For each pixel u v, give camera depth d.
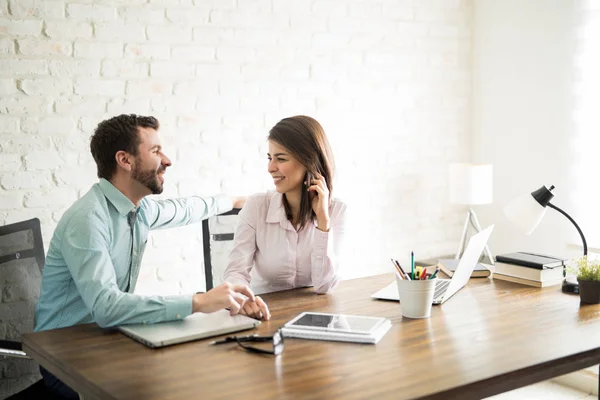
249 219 2.33
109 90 2.94
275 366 1.46
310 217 2.28
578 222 3.37
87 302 1.79
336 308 1.95
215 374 1.41
